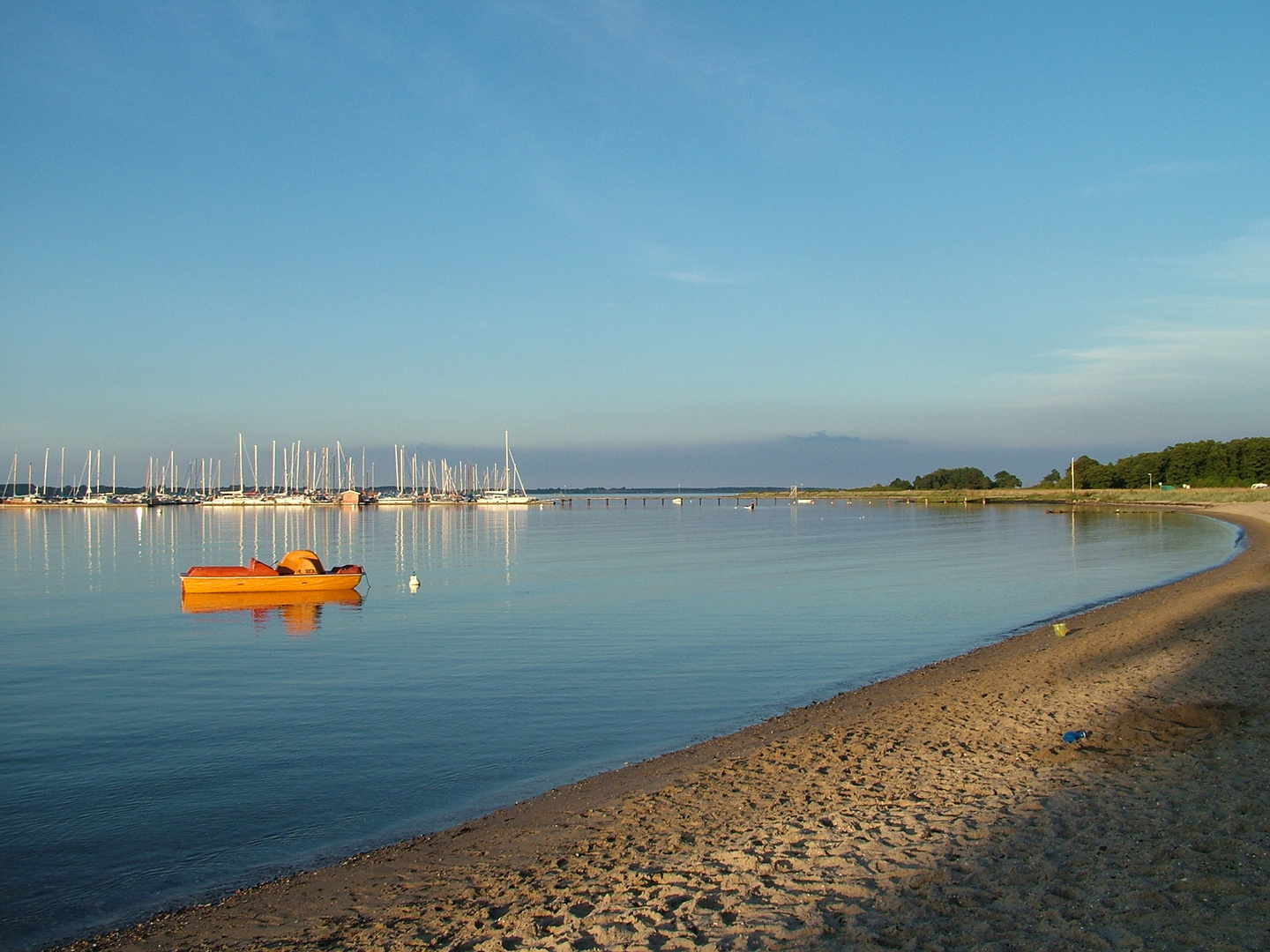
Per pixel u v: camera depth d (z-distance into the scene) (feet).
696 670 83.41
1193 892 28.48
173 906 36.22
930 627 108.27
